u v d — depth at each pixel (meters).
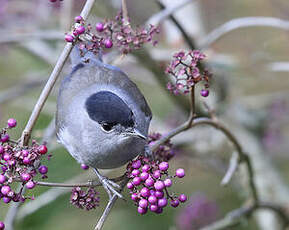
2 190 6.06
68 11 9.79
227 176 8.73
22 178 6.13
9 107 13.00
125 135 7.40
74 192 6.55
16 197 6.16
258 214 12.31
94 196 6.61
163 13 10.00
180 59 6.83
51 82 6.39
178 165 12.83
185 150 12.68
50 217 12.41
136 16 13.77
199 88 11.87
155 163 6.46
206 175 14.02
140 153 7.48
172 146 7.56
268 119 13.52
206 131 12.64
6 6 12.37
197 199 12.25
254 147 12.87
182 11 13.38
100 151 7.57
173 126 12.91
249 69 12.77
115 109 7.46
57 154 11.57
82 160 7.87
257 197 10.09
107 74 8.14
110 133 7.44
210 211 12.10
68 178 11.38
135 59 11.07
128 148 7.54
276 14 14.61
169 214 12.84
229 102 13.01
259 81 13.63
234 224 10.38
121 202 12.94
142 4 13.88
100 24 7.03
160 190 6.30
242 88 13.77
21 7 12.41
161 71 10.91
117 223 12.67
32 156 6.14
